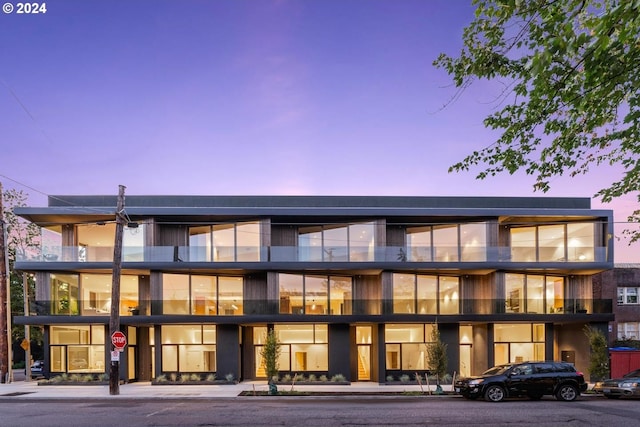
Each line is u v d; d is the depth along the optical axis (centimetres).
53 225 2741
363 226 2683
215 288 2672
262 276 2700
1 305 2731
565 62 619
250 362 2677
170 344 2586
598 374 2259
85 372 2588
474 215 2591
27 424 1327
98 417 1438
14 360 4231
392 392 2083
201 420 1371
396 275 2662
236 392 2125
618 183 845
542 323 2655
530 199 2772
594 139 771
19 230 3475
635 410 1561
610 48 548
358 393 2064
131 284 2739
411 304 2628
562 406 1661
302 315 2519
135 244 2673
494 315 2538
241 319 2506
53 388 2336
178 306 2583
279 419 1384
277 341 2256
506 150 811
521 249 2669
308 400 1892
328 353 2570
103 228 2755
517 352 2672
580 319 2545
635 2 456
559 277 2772
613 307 2984
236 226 2698
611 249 2591
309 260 2594
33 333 3588
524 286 2719
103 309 2656
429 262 2555
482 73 725
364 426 1272
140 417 1434
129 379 2597
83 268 2564
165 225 2703
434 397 1962
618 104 679
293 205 2720
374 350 2639
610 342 2773
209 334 2611
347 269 2562
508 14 626
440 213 2577
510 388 1817
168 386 2408
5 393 2128
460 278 2753
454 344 2583
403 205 2738
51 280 2628
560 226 2738
